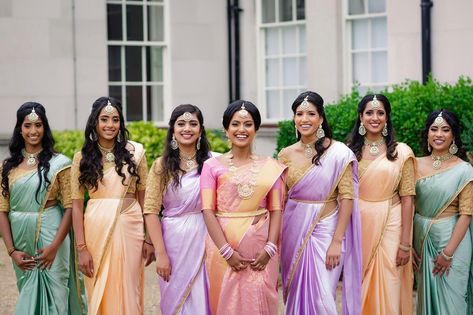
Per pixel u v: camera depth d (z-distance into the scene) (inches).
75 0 498.3
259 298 238.4
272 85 510.9
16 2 488.4
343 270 255.6
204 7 515.8
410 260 265.1
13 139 261.1
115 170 255.4
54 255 258.4
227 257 236.7
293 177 255.9
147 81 522.9
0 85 486.6
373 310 262.7
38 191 257.3
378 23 467.8
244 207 239.0
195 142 252.7
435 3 432.1
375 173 263.3
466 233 268.1
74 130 493.0
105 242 252.4
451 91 353.4
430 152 274.1
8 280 371.2
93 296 252.8
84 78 500.7
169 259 251.0
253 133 241.6
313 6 476.4
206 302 248.8
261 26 511.2
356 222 254.4
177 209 251.4
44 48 493.0
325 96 474.9
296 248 254.8
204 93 517.0
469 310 275.7
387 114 264.5
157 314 315.9
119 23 516.4
